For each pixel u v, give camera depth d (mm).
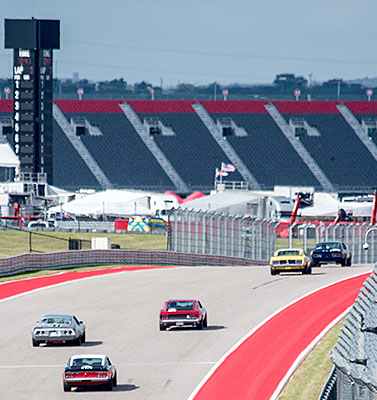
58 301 96812
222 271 124625
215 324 80750
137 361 65375
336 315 83500
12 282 113062
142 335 75750
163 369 62531
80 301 96500
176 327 79375
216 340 72938
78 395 54844
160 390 56281
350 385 46938
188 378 59625
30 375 61125
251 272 121562
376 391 42031
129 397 54281
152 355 67500
